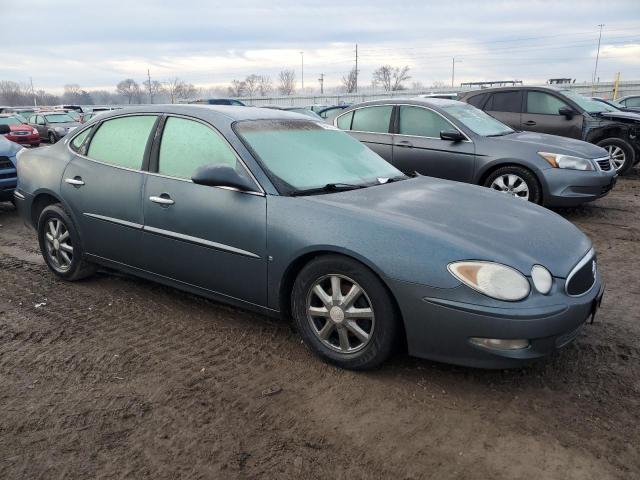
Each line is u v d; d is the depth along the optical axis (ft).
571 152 22.72
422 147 24.90
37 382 10.57
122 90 397.19
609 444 8.57
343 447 8.58
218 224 11.82
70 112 104.17
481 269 9.27
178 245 12.66
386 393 10.03
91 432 8.98
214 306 14.21
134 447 8.61
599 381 10.40
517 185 23.26
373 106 26.71
